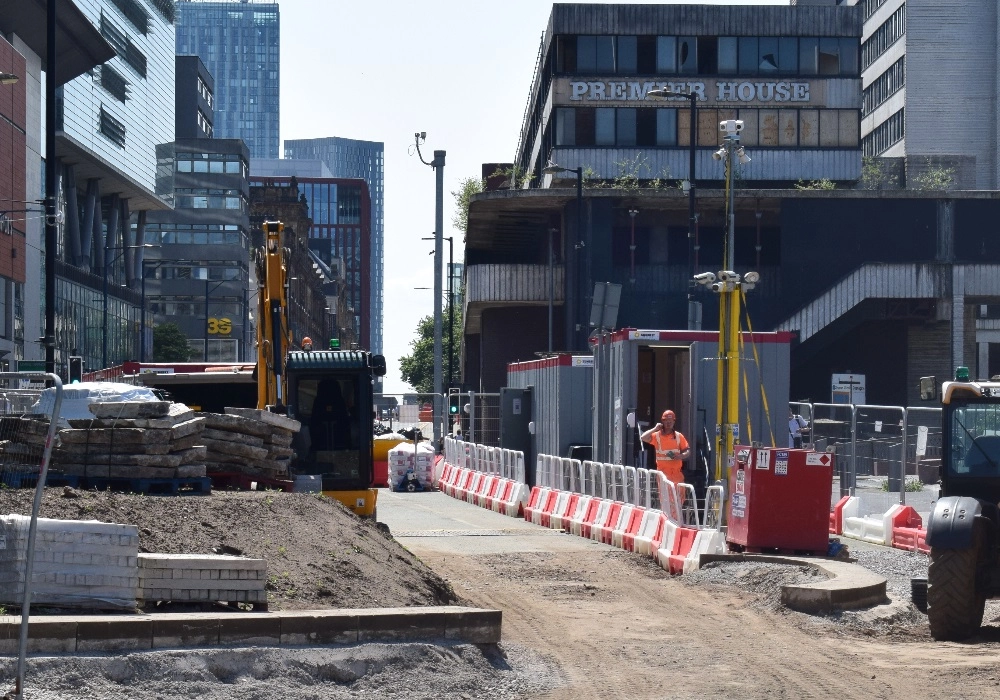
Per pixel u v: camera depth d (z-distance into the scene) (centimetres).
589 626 1291
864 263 5716
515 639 1197
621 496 2184
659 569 1816
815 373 6488
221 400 2662
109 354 9919
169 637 904
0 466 1352
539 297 6041
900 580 1647
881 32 10144
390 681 947
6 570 937
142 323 9531
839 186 6988
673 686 1002
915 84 9462
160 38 12619
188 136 15900
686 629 1277
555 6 6831
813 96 6944
